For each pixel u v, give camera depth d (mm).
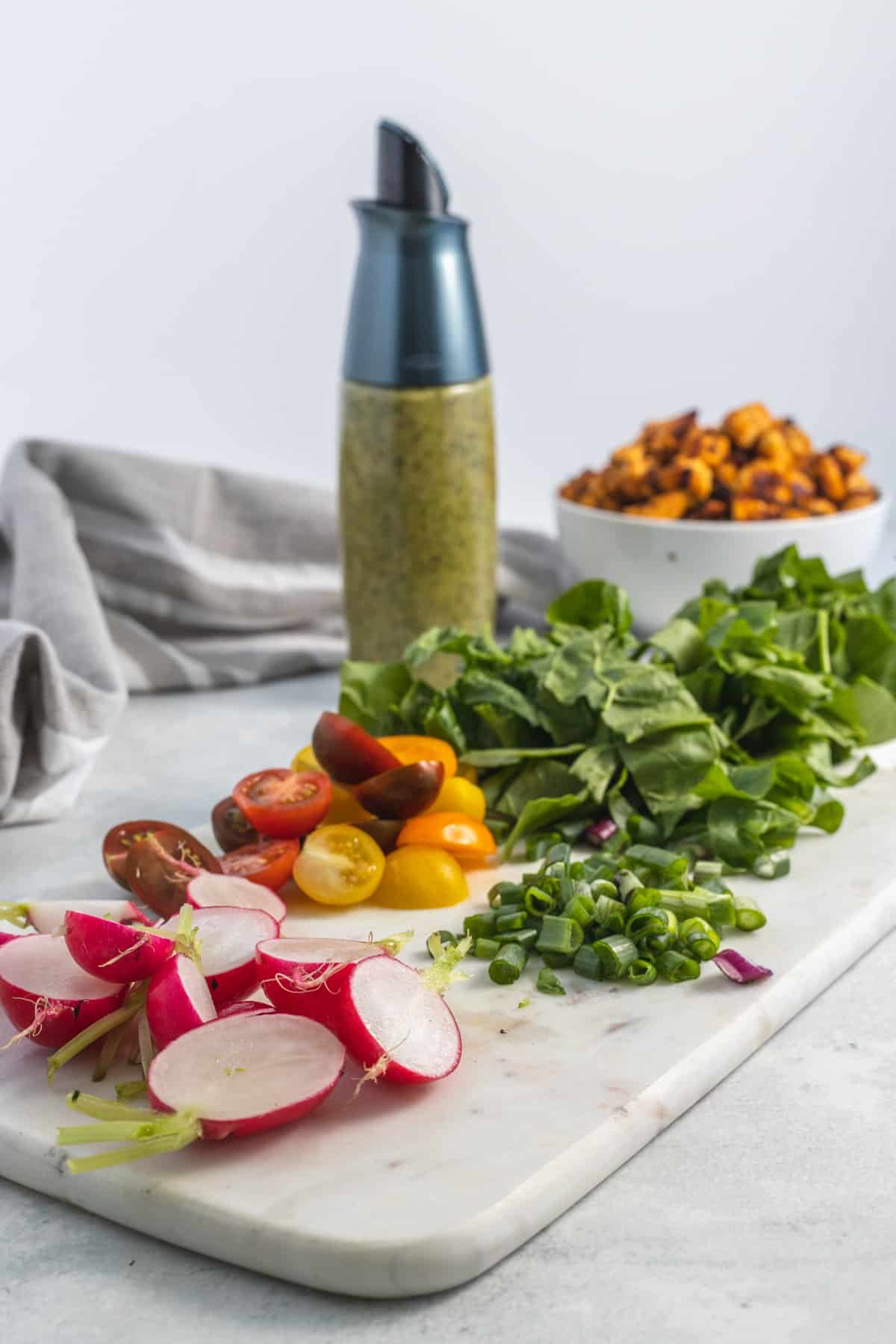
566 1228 702
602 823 1103
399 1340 634
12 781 1229
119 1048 823
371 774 1073
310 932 974
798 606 1358
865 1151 761
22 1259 694
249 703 1595
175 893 955
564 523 1689
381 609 1510
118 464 1653
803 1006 911
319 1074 733
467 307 1448
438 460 1454
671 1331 632
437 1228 659
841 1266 671
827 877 1037
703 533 1569
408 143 1392
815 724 1212
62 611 1403
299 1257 662
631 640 1246
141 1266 689
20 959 827
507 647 1271
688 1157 758
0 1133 745
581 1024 847
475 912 1002
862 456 1692
